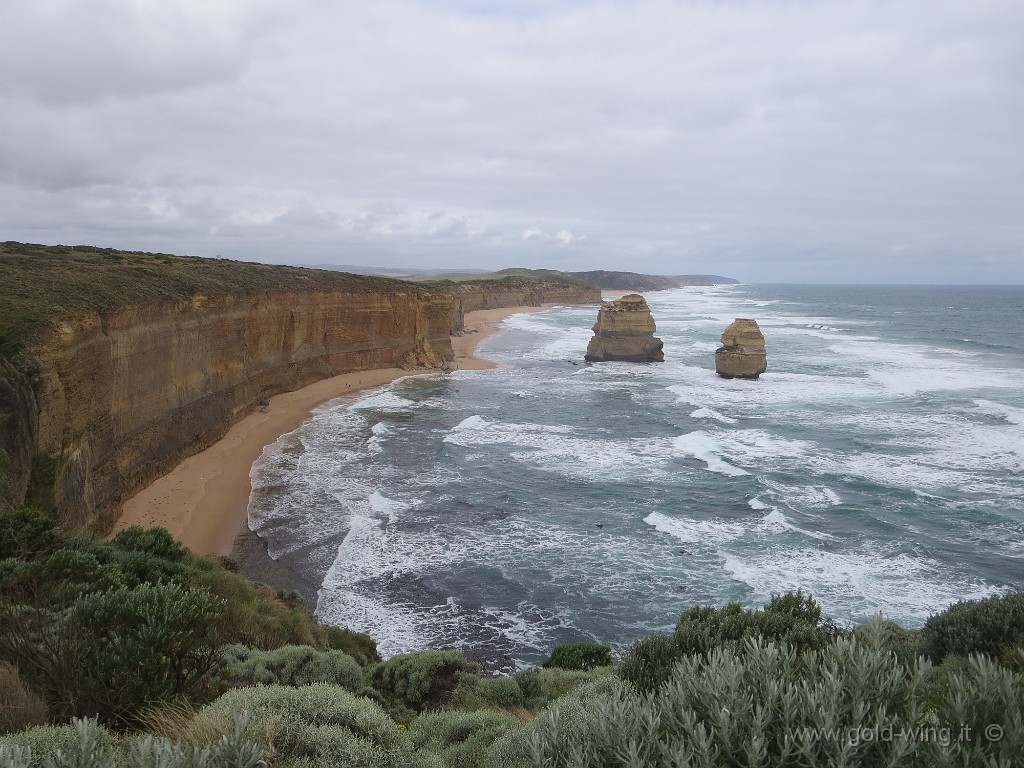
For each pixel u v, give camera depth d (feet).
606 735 10.59
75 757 10.87
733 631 24.11
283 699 16.89
